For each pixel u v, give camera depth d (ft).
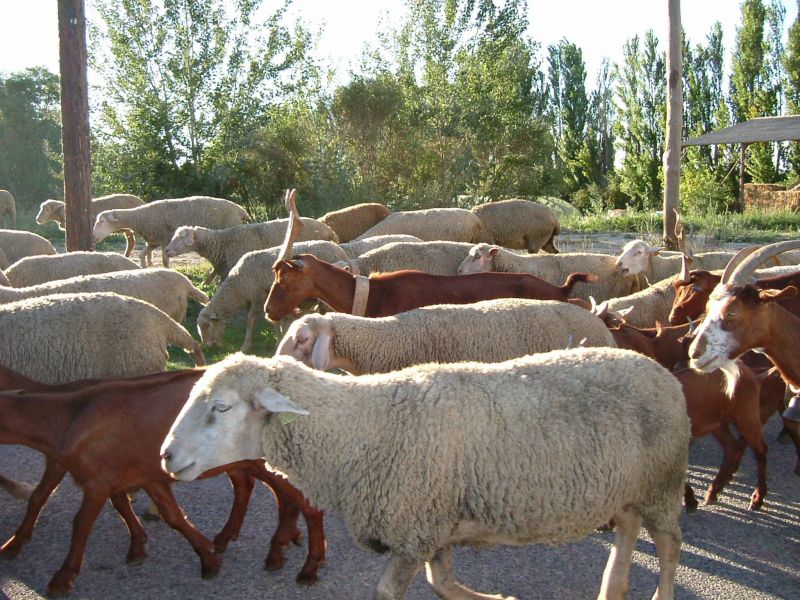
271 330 38.96
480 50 91.91
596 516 13.66
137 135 85.15
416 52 92.12
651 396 14.16
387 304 25.04
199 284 47.57
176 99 86.84
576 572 16.83
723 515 19.67
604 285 35.45
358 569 17.06
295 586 16.42
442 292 25.30
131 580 16.78
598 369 14.26
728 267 17.97
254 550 17.98
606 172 175.73
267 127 82.48
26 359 20.88
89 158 41.39
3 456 23.71
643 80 148.25
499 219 54.54
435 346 20.13
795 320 17.58
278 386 13.50
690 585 16.16
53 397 16.56
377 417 13.56
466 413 13.42
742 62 143.13
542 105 147.95
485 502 13.23
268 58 87.15
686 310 28.19
